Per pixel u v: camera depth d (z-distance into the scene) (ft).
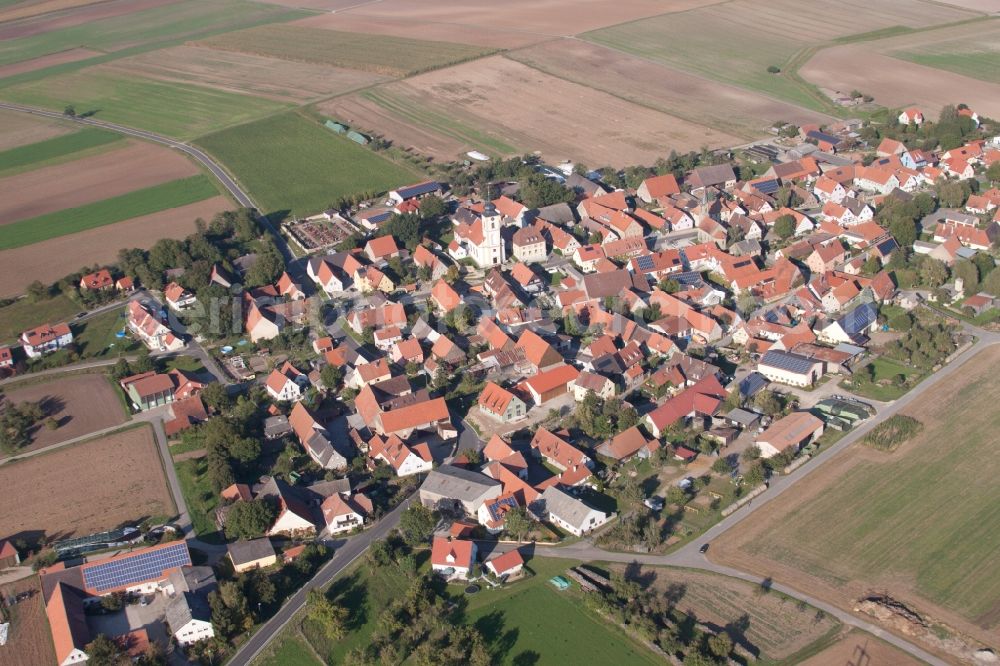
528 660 507.71
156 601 569.23
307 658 518.37
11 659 528.22
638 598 535.60
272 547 592.60
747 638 512.22
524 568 577.02
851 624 518.37
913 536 581.53
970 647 498.28
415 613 538.88
